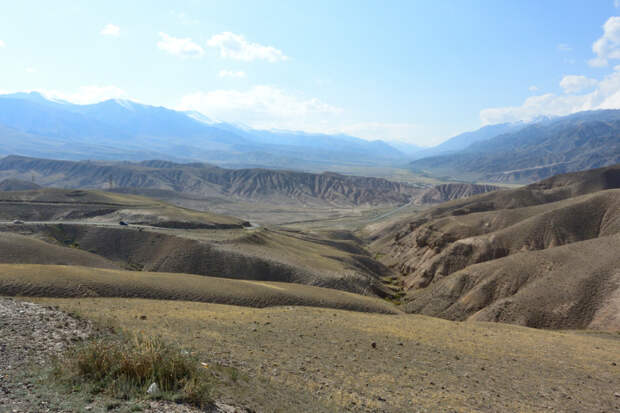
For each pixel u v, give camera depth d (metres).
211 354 21.08
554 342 38.88
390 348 31.41
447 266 110.12
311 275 93.44
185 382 13.52
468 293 81.69
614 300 60.12
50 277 47.91
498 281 78.88
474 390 22.78
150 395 12.11
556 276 70.88
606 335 50.94
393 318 53.06
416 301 89.94
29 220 130.12
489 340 37.97
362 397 18.97
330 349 28.95
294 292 66.88
